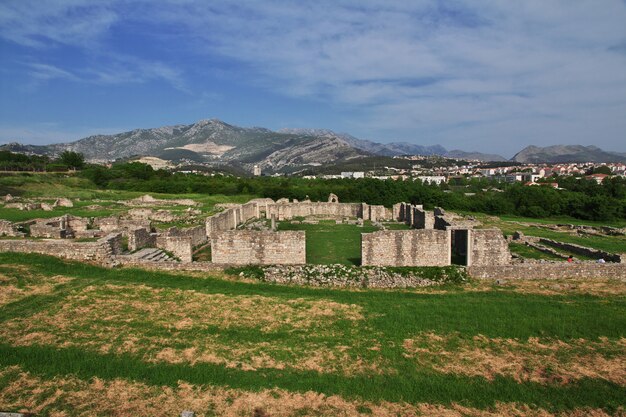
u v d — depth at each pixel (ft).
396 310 83.76
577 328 76.95
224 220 182.80
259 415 50.26
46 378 54.95
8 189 307.58
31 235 136.98
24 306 77.05
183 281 99.04
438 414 52.54
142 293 88.33
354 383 57.31
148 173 486.38
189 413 48.39
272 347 66.95
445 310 83.92
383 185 361.30
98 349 63.21
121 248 121.19
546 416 53.06
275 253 112.68
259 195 360.48
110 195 334.65
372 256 113.29
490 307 85.87
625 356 68.23
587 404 55.67
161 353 63.26
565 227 229.66
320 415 50.78
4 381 53.52
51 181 377.30
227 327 73.67
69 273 97.14
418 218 197.36
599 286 102.17
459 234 136.36
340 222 226.58
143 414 49.19
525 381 60.39
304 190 359.25
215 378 56.70
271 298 89.56
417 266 110.22
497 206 329.72
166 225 188.96
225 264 109.09
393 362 63.77
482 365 64.44
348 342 69.62
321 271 105.91
